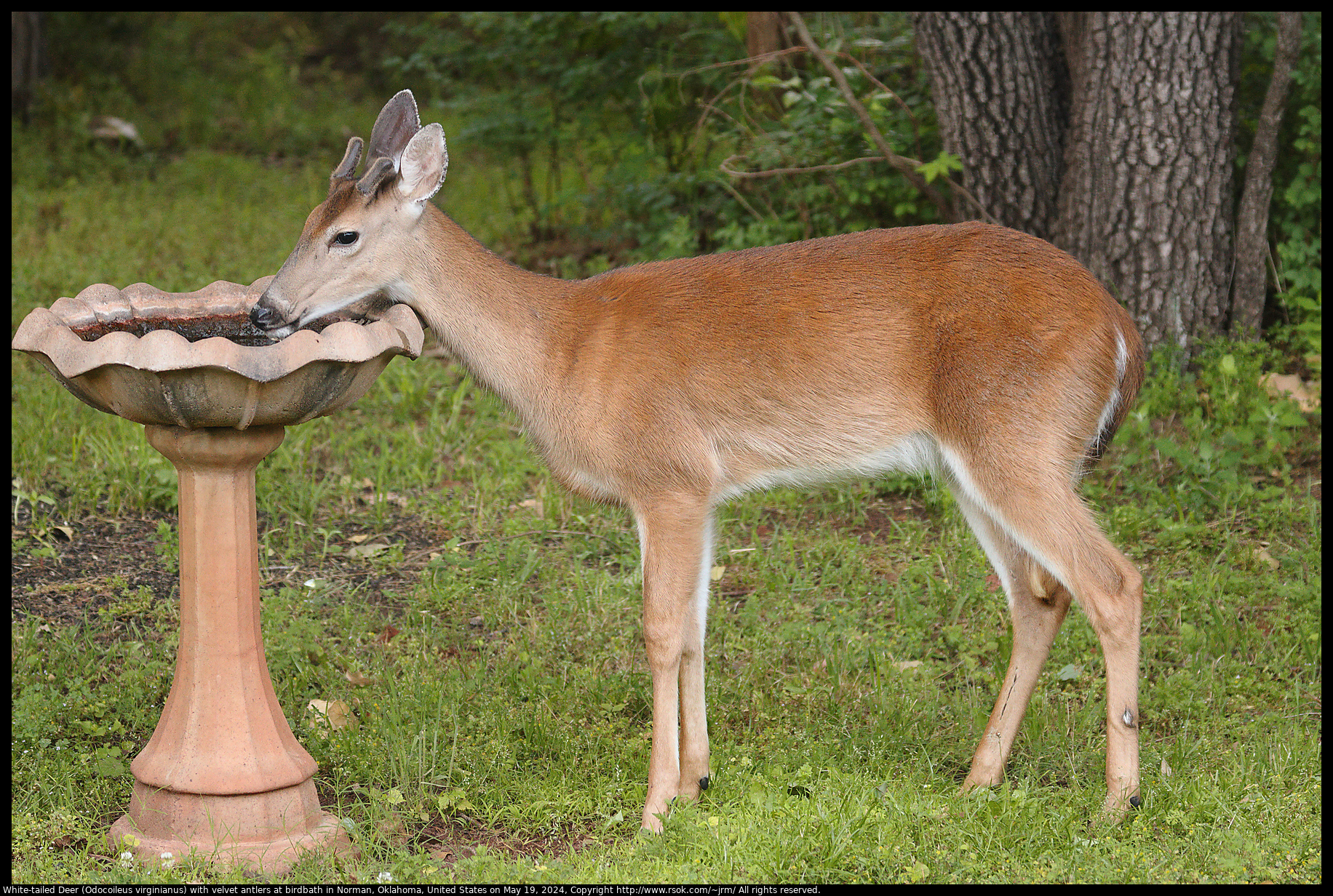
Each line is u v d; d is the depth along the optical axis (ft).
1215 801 17.02
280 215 49.57
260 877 15.48
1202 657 21.57
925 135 37.52
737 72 42.09
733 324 17.97
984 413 17.30
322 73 79.30
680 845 16.24
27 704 19.12
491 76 46.98
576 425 18.13
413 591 24.53
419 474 29.07
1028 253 17.69
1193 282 33.53
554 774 18.07
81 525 26.25
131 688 20.27
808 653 22.15
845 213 36.63
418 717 19.45
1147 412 31.32
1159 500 27.91
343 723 19.72
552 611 23.35
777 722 19.97
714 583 25.23
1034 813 16.81
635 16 41.29
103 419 30.12
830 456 18.35
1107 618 16.93
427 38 49.24
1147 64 32.65
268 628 22.15
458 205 51.29
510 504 28.22
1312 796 17.30
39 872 15.35
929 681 21.27
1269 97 33.06
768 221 38.40
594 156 46.39
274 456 29.14
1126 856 15.85
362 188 17.69
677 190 41.29
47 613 22.91
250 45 81.10
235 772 16.20
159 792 16.38
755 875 15.26
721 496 18.49
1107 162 33.32
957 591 24.23
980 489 17.51
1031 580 18.22
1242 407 31.22
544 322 18.29
